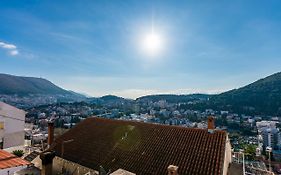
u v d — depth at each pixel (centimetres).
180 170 1734
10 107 3912
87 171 2041
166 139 2166
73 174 2127
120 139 2364
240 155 2934
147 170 1827
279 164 6925
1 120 3750
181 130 2261
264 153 9062
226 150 1997
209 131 2109
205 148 1914
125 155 2083
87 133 2716
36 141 5641
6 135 3816
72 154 2352
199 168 1714
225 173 1912
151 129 2406
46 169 1139
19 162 1291
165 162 1856
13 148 3641
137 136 2330
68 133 2856
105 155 2164
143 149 2095
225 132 2056
